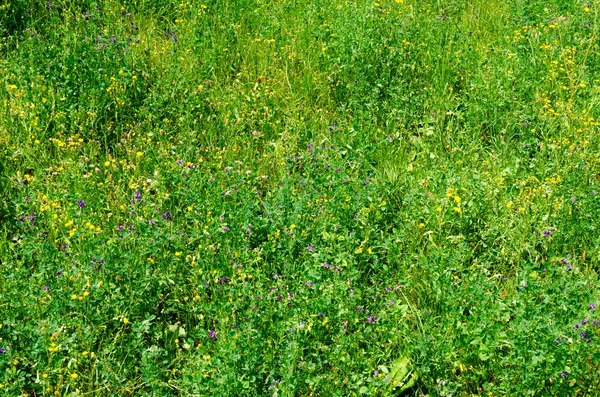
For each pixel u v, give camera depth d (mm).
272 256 4938
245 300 4480
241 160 6109
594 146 6145
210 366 3953
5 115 6062
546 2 8883
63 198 5285
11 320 4125
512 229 5254
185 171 5590
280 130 6523
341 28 7453
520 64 7277
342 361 4074
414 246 5160
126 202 5418
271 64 7531
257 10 8383
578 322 4051
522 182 5621
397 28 7723
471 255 4980
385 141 6266
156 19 8242
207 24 8047
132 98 6699
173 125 6543
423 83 7238
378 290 4660
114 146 6113
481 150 6316
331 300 4363
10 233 5152
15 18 7809
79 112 6176
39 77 6422
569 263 4777
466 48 7625
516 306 4426
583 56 7621
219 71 7430
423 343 4086
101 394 4000
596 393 3977
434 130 6566
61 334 4117
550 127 6441
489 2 9188
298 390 4035
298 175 5762
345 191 5328
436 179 5543
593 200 5223
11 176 5645
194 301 4578
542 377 3877
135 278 4562
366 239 4965
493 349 4078
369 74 7195
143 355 3980
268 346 4148
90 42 7082
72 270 4480
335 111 6965
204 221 5141
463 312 4535
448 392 4012
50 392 3969
